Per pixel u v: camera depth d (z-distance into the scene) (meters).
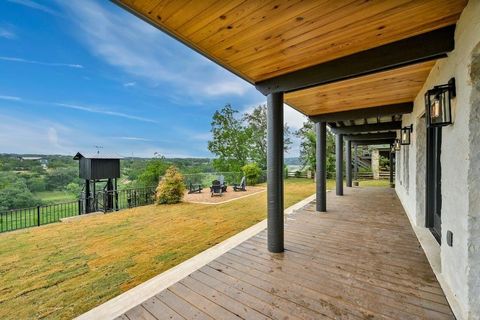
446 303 1.91
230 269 2.60
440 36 1.94
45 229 5.48
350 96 3.99
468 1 1.58
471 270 1.65
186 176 13.66
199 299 2.05
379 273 2.44
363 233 3.77
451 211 2.01
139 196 9.15
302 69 2.72
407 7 1.64
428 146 3.78
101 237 4.79
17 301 2.50
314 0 1.54
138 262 3.45
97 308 1.96
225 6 1.59
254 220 5.85
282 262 2.75
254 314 1.84
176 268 2.65
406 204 5.27
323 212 5.31
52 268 3.33
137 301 2.04
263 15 1.70
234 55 2.37
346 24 1.84
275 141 3.04
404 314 1.79
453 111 1.92
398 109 4.52
